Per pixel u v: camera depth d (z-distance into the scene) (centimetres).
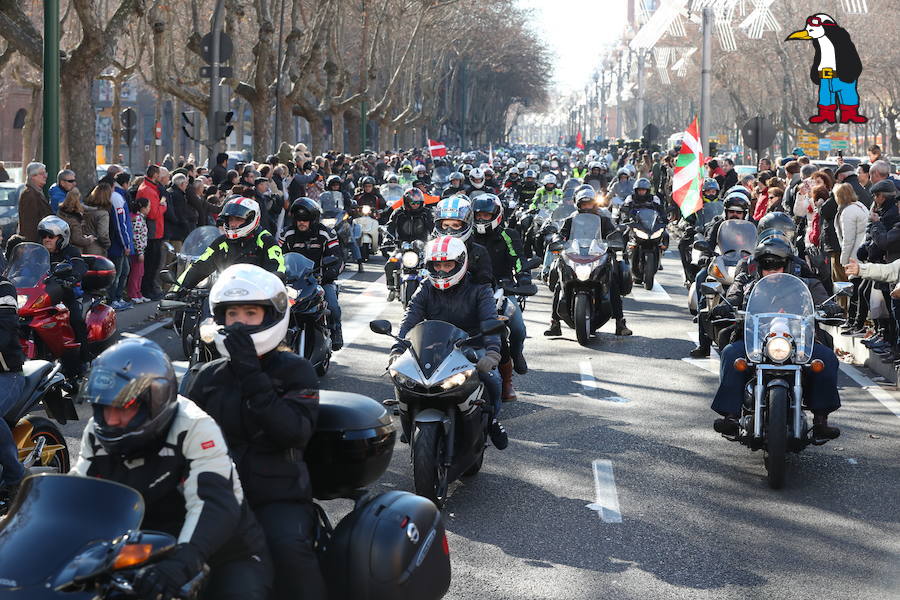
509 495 1016
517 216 2764
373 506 606
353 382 1513
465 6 10231
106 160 9094
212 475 504
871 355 1647
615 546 880
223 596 514
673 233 4075
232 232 1241
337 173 4144
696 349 1762
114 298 2062
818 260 1828
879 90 10031
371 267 3112
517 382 1538
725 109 14550
